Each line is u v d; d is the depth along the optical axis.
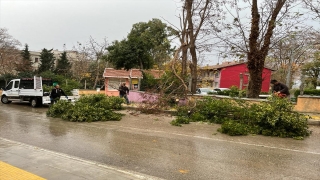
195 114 11.30
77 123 10.68
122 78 28.97
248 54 13.49
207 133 8.64
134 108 14.30
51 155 5.39
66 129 9.30
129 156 5.92
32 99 17.55
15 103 19.86
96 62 41.78
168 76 15.62
